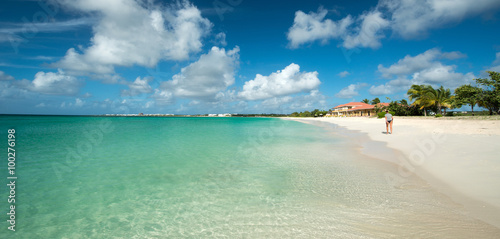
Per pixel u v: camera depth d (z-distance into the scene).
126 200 5.12
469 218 3.75
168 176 6.91
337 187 5.59
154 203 4.94
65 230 3.91
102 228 3.96
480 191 4.68
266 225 3.89
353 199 4.80
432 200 4.54
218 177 6.75
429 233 3.41
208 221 4.10
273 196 5.16
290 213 4.29
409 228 3.58
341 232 3.57
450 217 3.83
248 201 4.93
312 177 6.50
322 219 4.01
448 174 5.92
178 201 5.02
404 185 5.51
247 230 3.75
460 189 4.92
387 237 3.37
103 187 5.97
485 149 8.19
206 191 5.60
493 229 3.39
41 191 5.68
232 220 4.11
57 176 6.92
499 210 3.90
